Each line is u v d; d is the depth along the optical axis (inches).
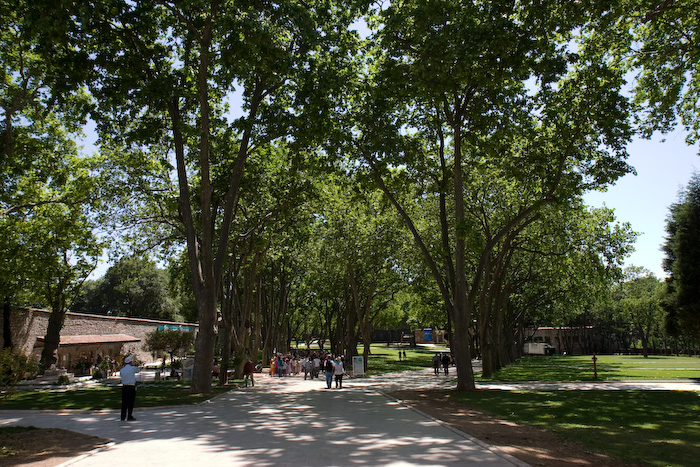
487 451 340.2
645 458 319.3
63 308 1233.4
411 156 824.3
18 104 788.0
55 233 1131.3
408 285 1653.5
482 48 620.7
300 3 755.4
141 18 723.4
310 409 607.5
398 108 876.6
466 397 725.9
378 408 617.0
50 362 1182.3
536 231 1200.2
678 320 1261.1
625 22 781.3
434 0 647.1
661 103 829.2
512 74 669.9
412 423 482.0
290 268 1760.6
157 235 1187.3
